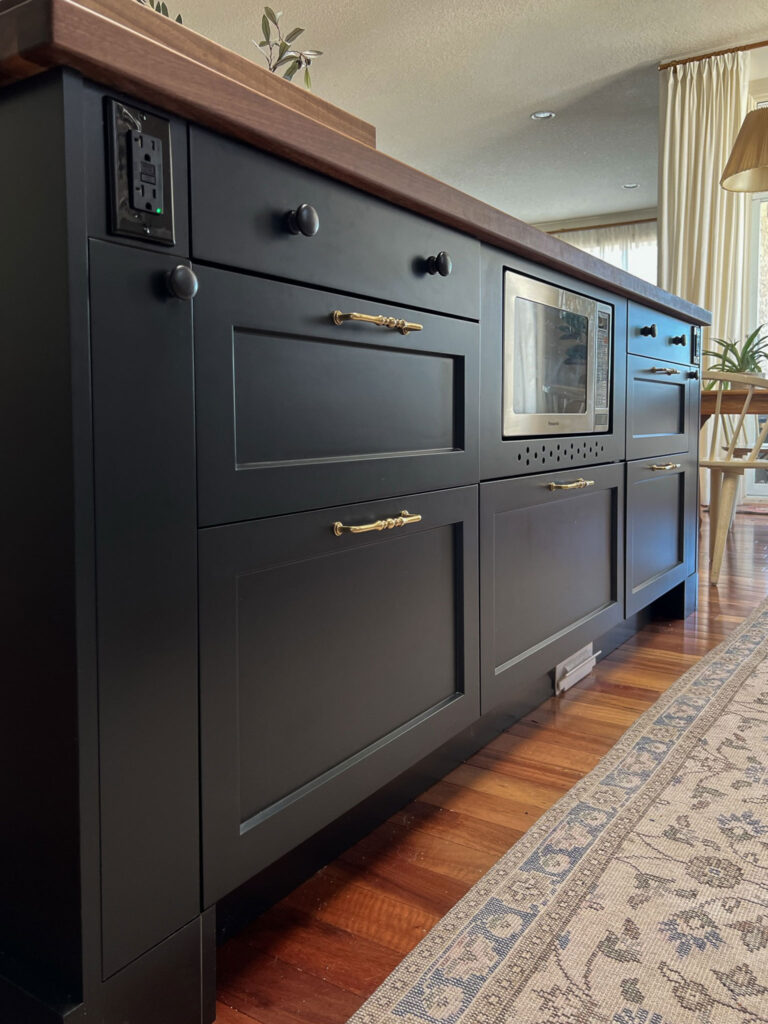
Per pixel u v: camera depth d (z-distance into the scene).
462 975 0.84
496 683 1.34
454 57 4.89
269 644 0.85
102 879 0.66
